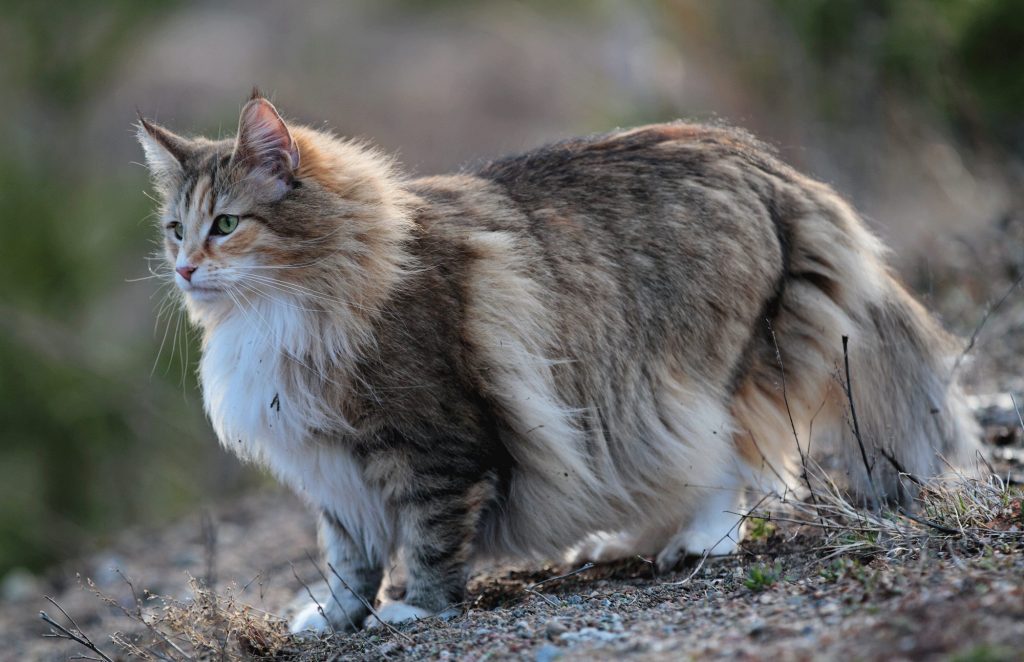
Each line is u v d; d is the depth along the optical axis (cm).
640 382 998
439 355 912
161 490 2691
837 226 1052
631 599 884
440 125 4053
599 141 1070
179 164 962
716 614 767
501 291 945
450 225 961
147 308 2994
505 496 972
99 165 3453
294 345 905
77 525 2620
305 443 924
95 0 3284
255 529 1631
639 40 2531
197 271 912
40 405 2755
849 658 620
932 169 2011
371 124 4119
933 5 2111
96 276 3008
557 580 1038
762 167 1063
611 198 1016
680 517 1033
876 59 2070
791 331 1033
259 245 903
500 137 3812
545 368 959
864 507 972
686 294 996
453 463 915
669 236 1004
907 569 759
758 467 1037
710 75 2273
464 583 946
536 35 4228
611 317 988
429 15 4816
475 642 809
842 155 2034
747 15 2230
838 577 791
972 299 1666
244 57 4450
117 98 3856
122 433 2756
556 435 955
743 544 1019
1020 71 2120
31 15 3231
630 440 1004
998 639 600
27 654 1297
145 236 3036
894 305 1069
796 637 676
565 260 984
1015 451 1127
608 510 1009
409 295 915
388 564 1002
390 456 909
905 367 1062
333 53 4553
